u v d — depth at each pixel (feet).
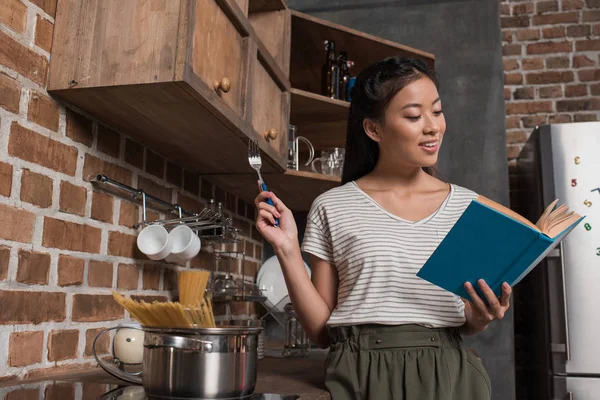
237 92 5.45
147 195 5.53
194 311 3.44
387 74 4.06
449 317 3.82
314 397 3.51
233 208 8.39
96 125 4.96
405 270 3.84
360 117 4.34
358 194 4.23
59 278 4.41
